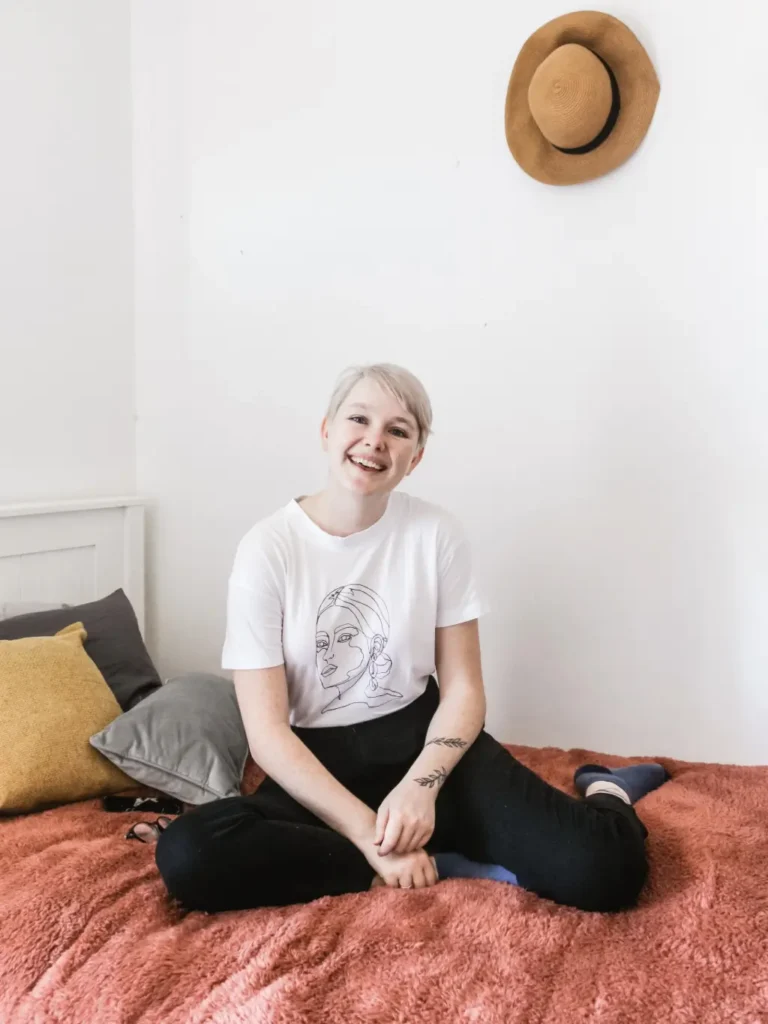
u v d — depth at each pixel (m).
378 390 1.28
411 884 1.10
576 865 1.05
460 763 1.24
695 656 1.76
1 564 1.86
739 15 1.67
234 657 1.25
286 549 1.30
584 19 1.74
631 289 1.78
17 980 0.94
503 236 1.89
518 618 1.91
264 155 2.13
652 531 1.79
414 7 1.95
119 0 2.23
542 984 0.89
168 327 2.28
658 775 1.55
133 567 2.21
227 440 2.21
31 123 2.00
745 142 1.68
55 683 1.48
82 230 2.15
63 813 1.36
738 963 0.91
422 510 1.38
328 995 0.87
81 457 2.17
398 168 1.99
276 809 1.15
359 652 1.30
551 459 1.87
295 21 2.08
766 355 1.67
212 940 0.97
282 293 2.13
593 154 1.77
